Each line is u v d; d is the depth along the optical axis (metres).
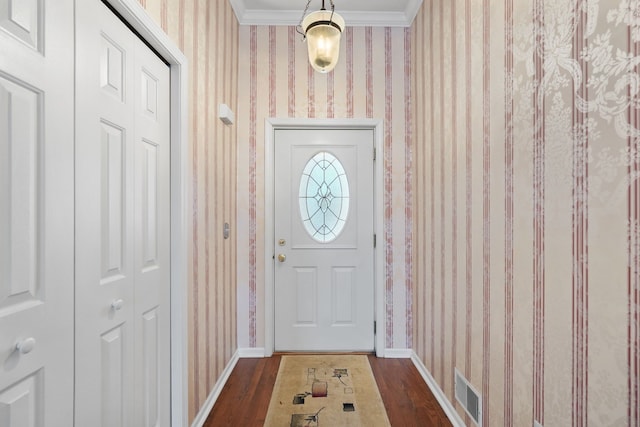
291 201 2.68
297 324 2.69
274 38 2.64
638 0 0.74
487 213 1.43
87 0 1.00
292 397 2.03
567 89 0.95
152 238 1.39
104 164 1.08
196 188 1.75
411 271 2.62
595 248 0.85
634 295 0.75
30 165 0.82
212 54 2.02
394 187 2.63
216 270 2.09
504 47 1.29
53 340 0.88
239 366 2.45
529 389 1.13
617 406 0.79
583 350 0.89
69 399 0.94
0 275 0.75
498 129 1.34
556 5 0.99
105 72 1.08
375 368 2.42
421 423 1.78
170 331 1.54
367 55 2.65
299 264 2.68
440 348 1.99
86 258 1.00
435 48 2.10
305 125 2.64
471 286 1.59
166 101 1.51
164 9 1.40
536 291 1.09
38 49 0.83
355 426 1.75
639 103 0.74
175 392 1.54
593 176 0.86
